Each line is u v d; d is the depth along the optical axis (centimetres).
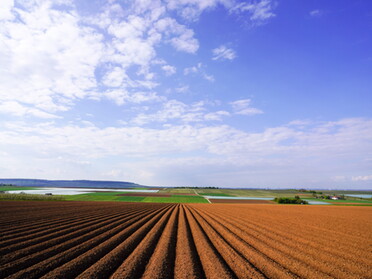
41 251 983
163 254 1011
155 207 3856
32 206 2945
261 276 771
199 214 2775
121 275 753
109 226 1633
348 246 1202
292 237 1393
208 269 829
